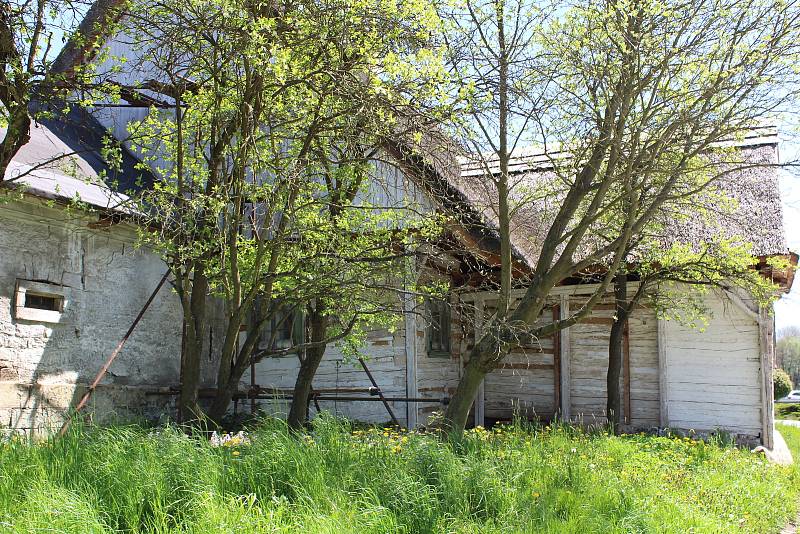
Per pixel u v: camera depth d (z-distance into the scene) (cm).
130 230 1182
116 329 1155
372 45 754
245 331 1380
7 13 722
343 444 635
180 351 1280
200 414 853
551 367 1448
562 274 874
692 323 1162
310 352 1045
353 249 884
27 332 1009
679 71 832
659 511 605
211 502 470
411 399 1185
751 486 775
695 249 1198
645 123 847
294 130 852
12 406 965
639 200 934
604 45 842
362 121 800
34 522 412
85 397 999
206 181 902
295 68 739
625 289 1232
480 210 916
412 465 589
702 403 1269
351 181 951
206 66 817
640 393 1339
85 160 1229
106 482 513
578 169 919
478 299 1468
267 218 838
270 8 777
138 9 790
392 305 965
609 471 704
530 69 835
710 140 830
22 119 744
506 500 559
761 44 792
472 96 761
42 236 1038
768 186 1266
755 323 1244
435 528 496
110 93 839
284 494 532
